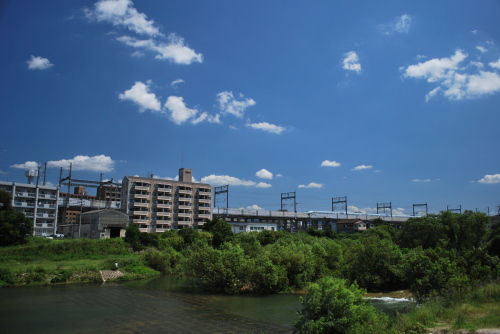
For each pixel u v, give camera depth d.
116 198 153.62
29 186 100.81
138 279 53.38
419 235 77.69
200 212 126.12
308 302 19.44
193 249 72.12
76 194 156.12
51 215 103.50
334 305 18.86
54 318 27.88
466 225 60.94
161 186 119.62
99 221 93.31
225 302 35.22
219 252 42.31
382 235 94.19
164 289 43.50
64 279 47.34
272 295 39.81
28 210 100.06
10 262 55.59
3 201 70.81
